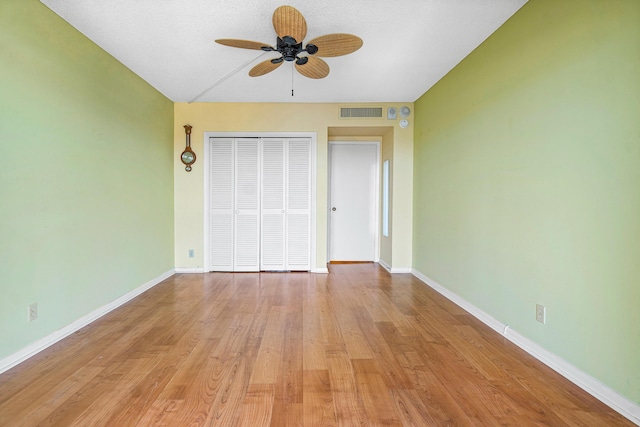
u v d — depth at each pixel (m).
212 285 4.15
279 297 3.66
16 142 2.12
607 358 1.74
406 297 3.68
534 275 2.29
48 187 2.40
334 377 2.00
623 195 1.65
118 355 2.27
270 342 2.49
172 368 2.09
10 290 2.09
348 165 5.75
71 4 2.36
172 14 2.50
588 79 1.84
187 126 4.66
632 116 1.60
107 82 3.12
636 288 1.60
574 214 1.95
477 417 1.63
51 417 1.61
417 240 4.67
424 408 1.70
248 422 1.59
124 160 3.43
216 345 2.43
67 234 2.60
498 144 2.71
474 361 2.21
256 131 4.74
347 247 5.78
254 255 4.90
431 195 4.15
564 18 2.00
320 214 4.86
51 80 2.42
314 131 4.77
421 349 2.38
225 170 4.84
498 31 2.69
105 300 3.12
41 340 2.34
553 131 2.10
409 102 4.77
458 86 3.41
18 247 2.15
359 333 2.67
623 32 1.64
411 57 3.24
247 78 3.79
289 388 1.88
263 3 2.37
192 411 1.67
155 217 4.16
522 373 2.05
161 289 3.96
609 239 1.73
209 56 3.21
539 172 2.23
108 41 2.90
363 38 2.86
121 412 1.65
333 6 2.40
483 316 2.93
